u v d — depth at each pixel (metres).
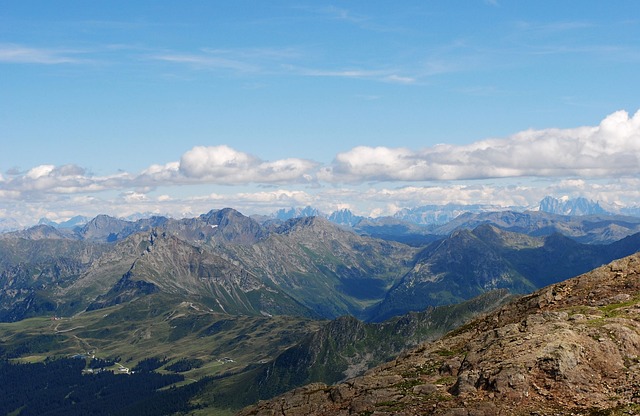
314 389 69.00
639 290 63.53
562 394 44.50
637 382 43.97
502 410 43.84
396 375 60.91
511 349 52.38
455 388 50.97
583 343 49.88
